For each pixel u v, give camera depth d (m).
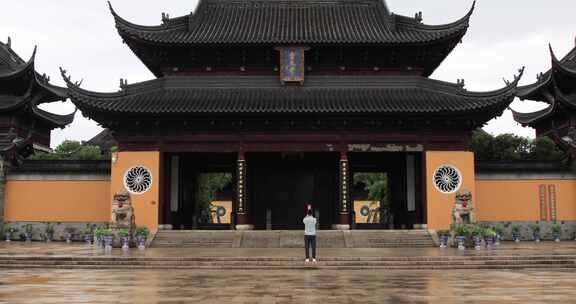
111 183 49.97
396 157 57.41
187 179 57.12
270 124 50.00
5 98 60.88
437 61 53.97
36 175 52.81
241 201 49.44
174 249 40.72
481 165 52.41
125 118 49.34
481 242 41.06
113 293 20.47
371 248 41.75
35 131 67.75
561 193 52.22
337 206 55.38
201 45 49.75
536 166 52.41
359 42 49.47
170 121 49.81
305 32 51.97
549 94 60.75
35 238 52.03
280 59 50.62
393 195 57.56
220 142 50.16
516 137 68.31
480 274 27.77
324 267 30.81
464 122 49.72
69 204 52.34
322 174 56.22
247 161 56.31
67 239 51.25
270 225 55.50
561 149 55.66
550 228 51.84
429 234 45.66
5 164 52.53
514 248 40.31
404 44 49.88
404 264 31.33
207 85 51.66
